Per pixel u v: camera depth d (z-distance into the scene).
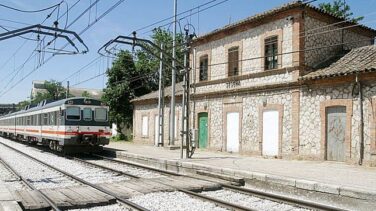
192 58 26.56
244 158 19.91
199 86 25.91
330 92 17.66
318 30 20.03
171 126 27.78
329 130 17.72
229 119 23.25
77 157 25.14
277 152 19.95
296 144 18.95
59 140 25.05
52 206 9.81
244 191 12.20
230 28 23.16
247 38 22.19
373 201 9.90
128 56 43.44
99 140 25.25
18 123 39.66
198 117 26.00
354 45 22.11
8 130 46.69
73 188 12.43
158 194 11.77
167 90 32.62
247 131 21.88
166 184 13.14
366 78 16.23
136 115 35.66
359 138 16.41
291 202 10.56
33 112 32.62
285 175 13.20
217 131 24.19
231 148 22.98
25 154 25.33
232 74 23.22
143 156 21.33
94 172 17.27
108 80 43.59
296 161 18.25
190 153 21.06
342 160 17.12
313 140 18.30
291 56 19.48
